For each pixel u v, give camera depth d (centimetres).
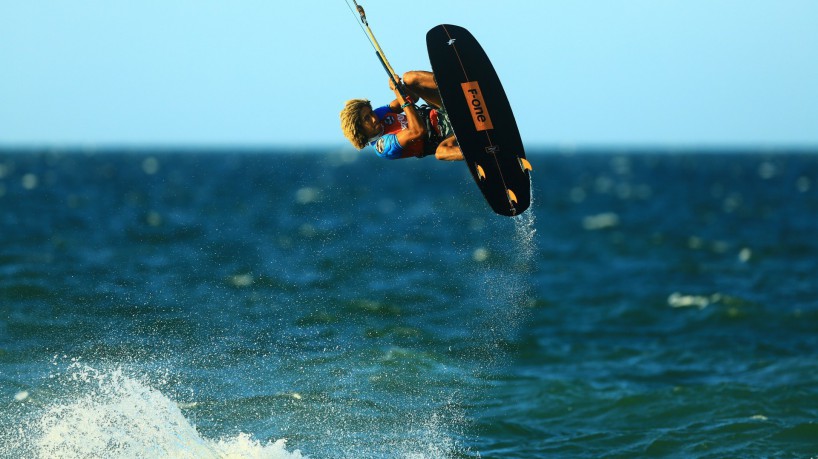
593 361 5300
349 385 4359
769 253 11419
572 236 13738
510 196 2867
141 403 3900
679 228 15350
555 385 4603
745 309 6944
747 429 3912
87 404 3856
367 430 3775
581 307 7294
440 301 6794
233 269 8481
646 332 6288
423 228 13900
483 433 3884
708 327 6425
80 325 5406
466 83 2966
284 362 4709
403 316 6097
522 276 8912
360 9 2986
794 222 16750
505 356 5294
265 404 4003
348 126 3002
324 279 7888
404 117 3062
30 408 3794
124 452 3331
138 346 4962
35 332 5169
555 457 3622
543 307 7231
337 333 5444
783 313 6819
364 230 13325
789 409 4159
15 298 6212
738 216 18312
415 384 4481
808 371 4894
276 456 3381
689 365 5206
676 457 3634
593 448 3741
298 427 3747
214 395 4106
